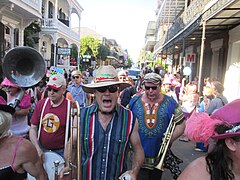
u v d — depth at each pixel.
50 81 3.07
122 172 2.17
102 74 2.18
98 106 2.18
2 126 1.85
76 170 2.15
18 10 12.81
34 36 21.84
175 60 27.62
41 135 3.16
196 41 15.69
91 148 2.12
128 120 2.19
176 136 3.09
